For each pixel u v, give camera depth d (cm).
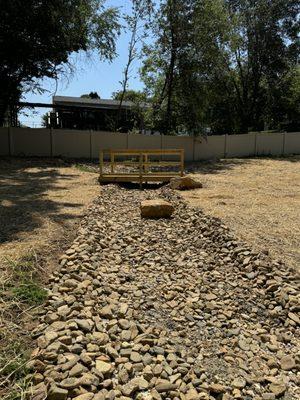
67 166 1719
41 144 1995
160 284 436
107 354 276
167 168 1881
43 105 2473
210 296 410
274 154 2534
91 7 2173
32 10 1630
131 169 1734
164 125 2383
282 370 296
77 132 2055
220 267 495
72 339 284
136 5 2291
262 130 3491
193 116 2312
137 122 2745
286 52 2967
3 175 1368
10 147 1931
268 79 3073
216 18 2284
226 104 3266
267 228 670
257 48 2969
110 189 1084
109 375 255
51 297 356
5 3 1532
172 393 244
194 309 381
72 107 2652
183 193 1081
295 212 808
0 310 328
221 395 254
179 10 2223
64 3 1742
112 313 340
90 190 1093
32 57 1819
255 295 420
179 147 2291
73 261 452
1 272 405
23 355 268
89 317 323
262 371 292
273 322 374
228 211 809
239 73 3200
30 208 784
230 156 2428
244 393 261
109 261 494
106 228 655
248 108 3244
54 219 682
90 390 234
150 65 2398
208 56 2288
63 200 902
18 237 551
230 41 2544
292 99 3167
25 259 450
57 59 1869
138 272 471
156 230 675
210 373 279
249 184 1287
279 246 571
